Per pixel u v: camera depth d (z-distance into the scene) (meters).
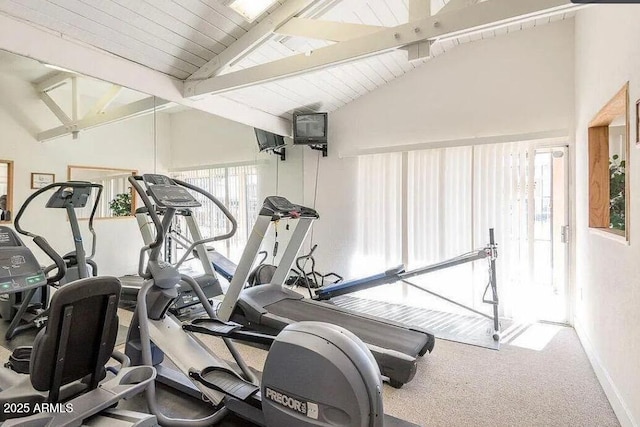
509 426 2.24
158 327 2.53
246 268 3.64
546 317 4.30
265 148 5.52
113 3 2.81
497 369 3.02
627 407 2.17
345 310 3.75
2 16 2.59
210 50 3.64
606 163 3.21
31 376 1.56
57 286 3.20
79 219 3.41
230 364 3.01
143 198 2.47
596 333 2.97
